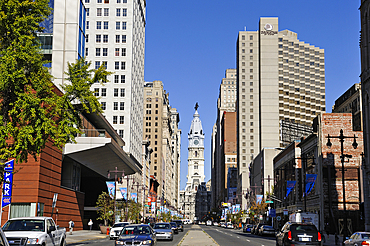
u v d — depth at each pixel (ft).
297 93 527.81
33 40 92.63
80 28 284.00
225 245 117.39
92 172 286.66
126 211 245.04
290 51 536.83
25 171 174.70
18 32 87.61
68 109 101.30
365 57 161.68
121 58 375.25
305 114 525.34
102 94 369.50
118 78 371.97
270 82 521.65
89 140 216.33
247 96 552.82
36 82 90.27
